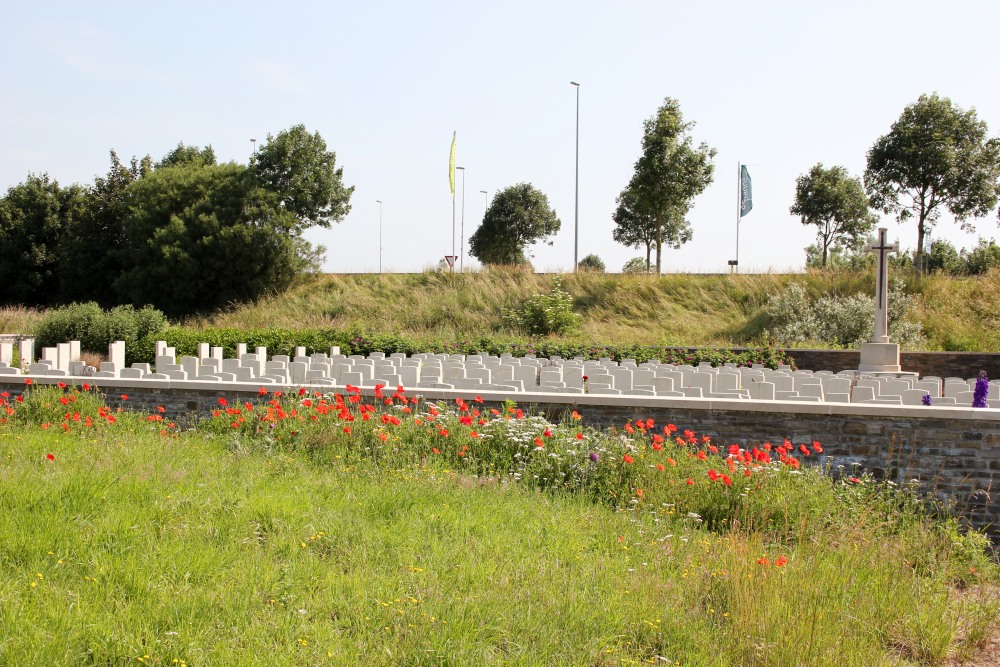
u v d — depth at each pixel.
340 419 8.90
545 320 26.28
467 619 4.36
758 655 4.40
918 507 8.12
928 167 27.66
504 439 8.43
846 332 23.95
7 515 5.41
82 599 4.34
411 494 6.67
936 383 14.22
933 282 26.16
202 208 32.34
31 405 10.11
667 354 20.55
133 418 9.91
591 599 4.84
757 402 9.06
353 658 3.93
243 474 7.15
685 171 30.02
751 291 27.86
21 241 36.09
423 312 29.00
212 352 21.97
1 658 3.63
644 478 7.64
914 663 4.79
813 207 36.78
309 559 5.15
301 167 33.84
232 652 3.89
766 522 6.96
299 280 33.28
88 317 23.53
